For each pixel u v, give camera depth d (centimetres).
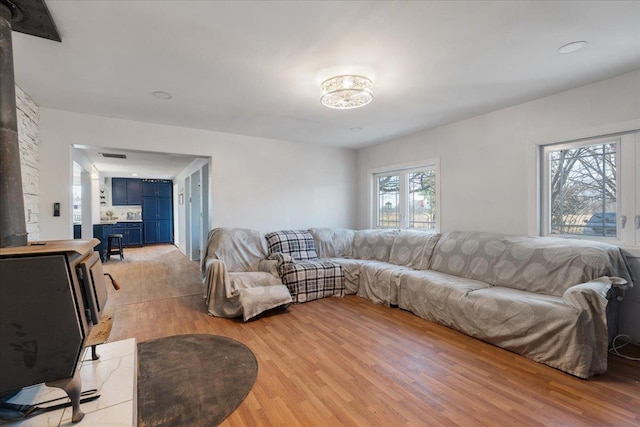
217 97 286
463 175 367
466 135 362
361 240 462
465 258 324
